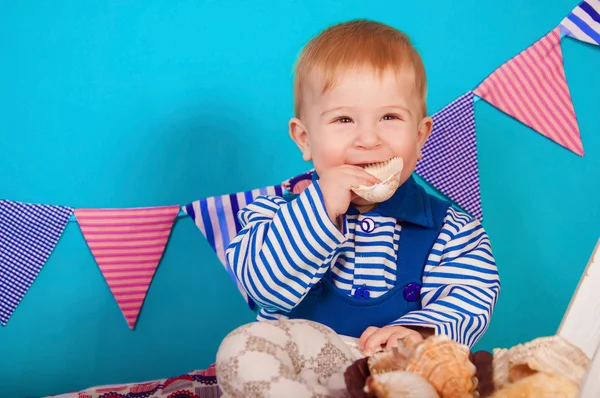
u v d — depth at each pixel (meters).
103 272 1.66
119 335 1.71
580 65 1.78
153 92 1.66
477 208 1.71
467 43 1.74
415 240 1.23
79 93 1.63
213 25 1.66
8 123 1.62
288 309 1.15
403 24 1.72
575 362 0.69
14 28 1.60
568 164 1.80
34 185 1.64
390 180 1.09
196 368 1.75
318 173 1.20
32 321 1.68
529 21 1.76
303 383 0.71
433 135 1.69
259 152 1.71
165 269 1.71
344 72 1.14
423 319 1.08
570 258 1.84
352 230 1.22
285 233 1.10
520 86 1.74
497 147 1.77
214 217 1.66
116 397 1.41
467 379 0.70
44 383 1.70
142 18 1.63
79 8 1.61
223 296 1.75
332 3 1.70
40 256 1.65
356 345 1.03
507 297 1.83
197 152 1.68
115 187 1.66
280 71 1.70
